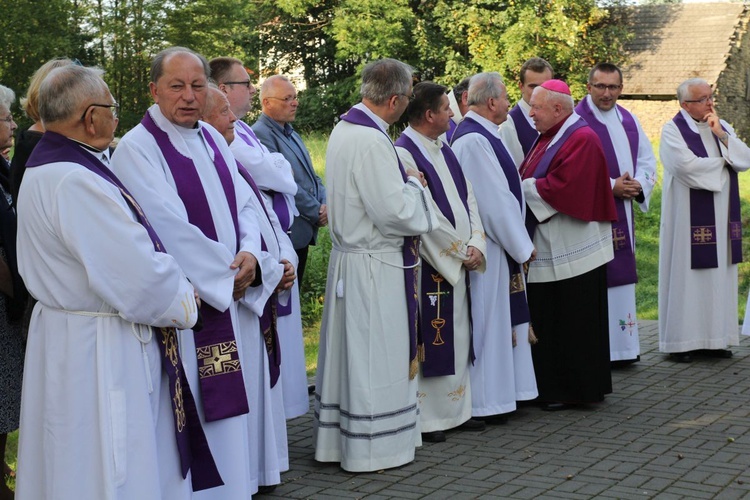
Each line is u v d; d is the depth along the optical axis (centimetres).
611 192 629
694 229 764
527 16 2695
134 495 341
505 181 594
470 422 583
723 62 3014
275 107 634
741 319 1033
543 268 632
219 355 398
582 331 627
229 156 432
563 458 522
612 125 752
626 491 465
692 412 617
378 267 510
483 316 589
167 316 344
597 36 2953
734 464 506
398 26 2858
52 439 339
